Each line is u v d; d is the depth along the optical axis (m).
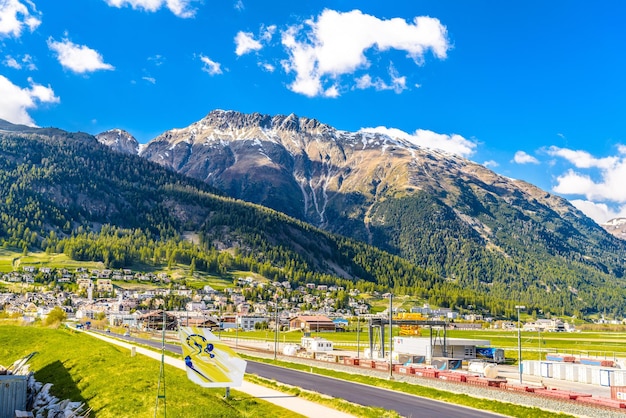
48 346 94.19
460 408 58.09
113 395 55.84
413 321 130.38
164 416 45.03
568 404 67.06
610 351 168.62
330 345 145.88
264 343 178.75
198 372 48.81
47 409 59.75
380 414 49.56
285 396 58.88
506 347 180.75
